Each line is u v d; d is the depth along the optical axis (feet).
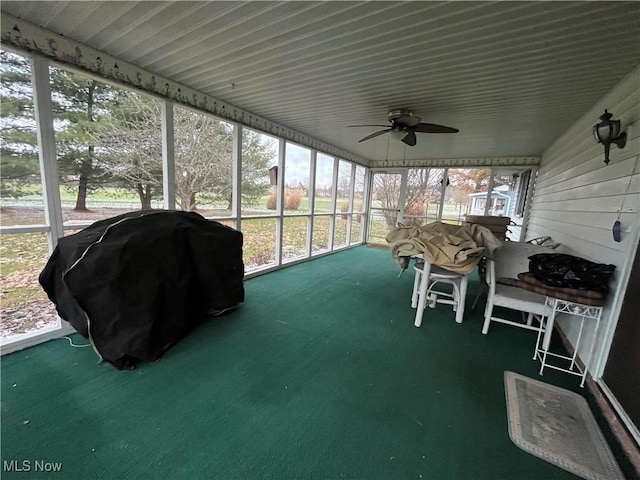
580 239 8.76
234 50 7.10
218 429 4.89
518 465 4.45
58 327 7.55
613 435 5.08
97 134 8.86
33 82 6.55
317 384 6.19
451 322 9.66
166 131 9.43
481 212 21.48
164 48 7.16
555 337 8.80
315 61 7.45
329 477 4.14
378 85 8.77
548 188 14.42
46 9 5.76
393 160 23.45
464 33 5.83
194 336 8.04
